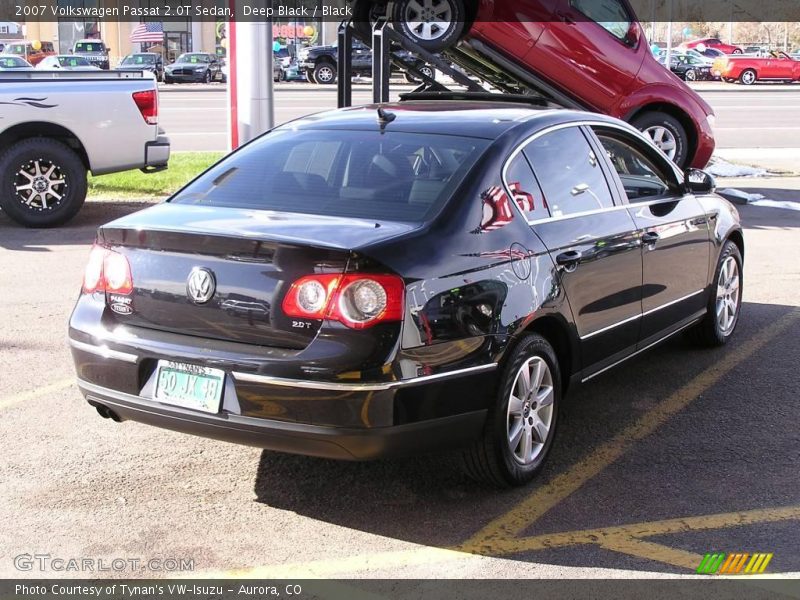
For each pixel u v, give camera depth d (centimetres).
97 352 407
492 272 404
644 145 565
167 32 5559
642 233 518
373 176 429
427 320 373
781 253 962
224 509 411
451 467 456
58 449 472
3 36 5512
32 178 1038
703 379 593
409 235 383
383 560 369
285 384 364
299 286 365
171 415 388
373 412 361
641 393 568
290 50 4800
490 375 398
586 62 1189
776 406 546
